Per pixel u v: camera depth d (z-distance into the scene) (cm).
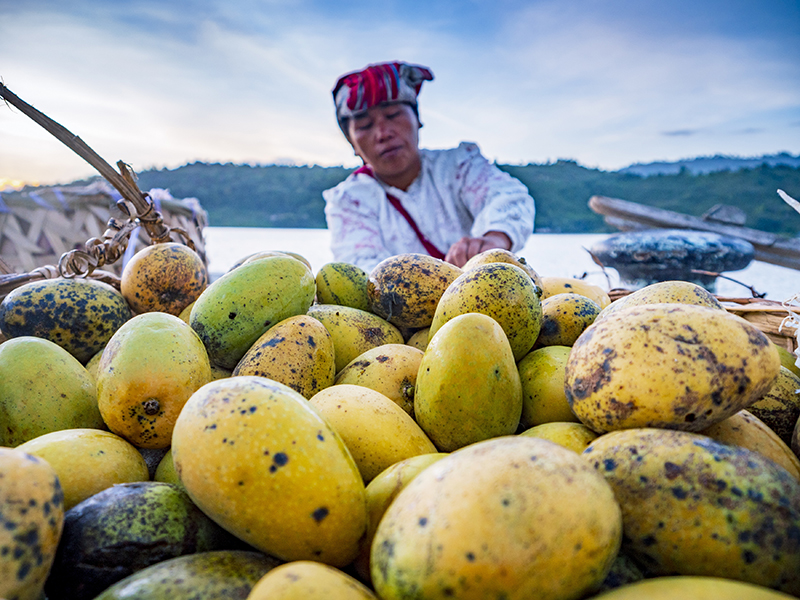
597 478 75
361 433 113
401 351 148
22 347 133
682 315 100
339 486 85
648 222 412
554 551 67
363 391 123
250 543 88
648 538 81
